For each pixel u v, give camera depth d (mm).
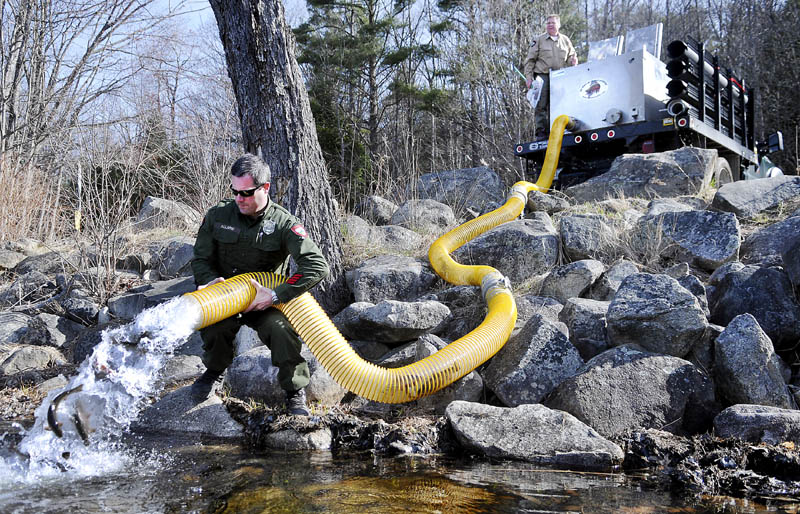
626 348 4336
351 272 6285
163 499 2906
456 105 25484
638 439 3723
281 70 5770
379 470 3422
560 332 4582
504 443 3705
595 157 9766
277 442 3967
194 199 10242
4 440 3865
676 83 8336
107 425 3832
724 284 4941
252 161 3930
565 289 5523
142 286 7211
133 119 10836
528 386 4336
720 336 4230
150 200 9930
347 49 26516
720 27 28922
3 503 2830
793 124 21641
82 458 3557
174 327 3656
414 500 2902
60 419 3539
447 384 4254
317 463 3559
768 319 4559
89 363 3645
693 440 3697
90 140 8578
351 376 4082
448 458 3684
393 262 6332
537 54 10703
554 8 23500
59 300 7016
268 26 5668
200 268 4180
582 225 6270
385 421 4355
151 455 3709
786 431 3514
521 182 8195
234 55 5762
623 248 6035
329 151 24188
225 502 2869
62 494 2967
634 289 4633
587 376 4129
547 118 10633
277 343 4133
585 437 3668
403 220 8109
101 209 7551
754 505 2871
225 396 4703
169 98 13477
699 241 5773
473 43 20906
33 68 13109
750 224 6316
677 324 4355
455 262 6180
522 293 5836
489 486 3129
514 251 6172
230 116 12477
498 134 19688
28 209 9914
